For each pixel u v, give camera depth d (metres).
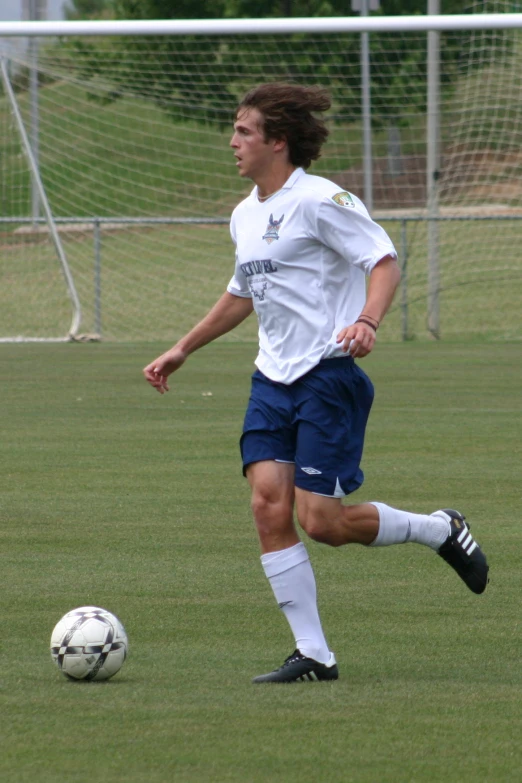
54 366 52.41
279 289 14.92
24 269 76.31
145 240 77.25
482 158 69.94
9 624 17.06
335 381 14.72
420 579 19.78
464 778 11.16
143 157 75.81
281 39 70.81
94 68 70.38
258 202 15.16
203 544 22.20
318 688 14.16
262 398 15.12
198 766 11.48
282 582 14.75
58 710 13.20
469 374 48.28
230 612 17.75
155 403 41.25
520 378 47.03
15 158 73.62
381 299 14.30
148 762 11.58
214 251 77.19
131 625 17.05
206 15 83.12
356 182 71.62
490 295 68.94
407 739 12.26
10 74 70.50
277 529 14.89
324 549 22.02
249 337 66.75
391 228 72.31
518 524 23.70
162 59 71.75
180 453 31.84
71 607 18.00
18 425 36.69
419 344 60.16
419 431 35.09
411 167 70.81
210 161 75.50
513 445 32.69
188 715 13.05
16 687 14.10
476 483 27.70
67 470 29.53
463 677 14.61
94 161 75.69
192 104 72.06
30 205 74.00
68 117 74.06
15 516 24.52
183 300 71.31
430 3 62.91
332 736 12.34
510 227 74.50
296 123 14.87
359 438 15.08
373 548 22.05
